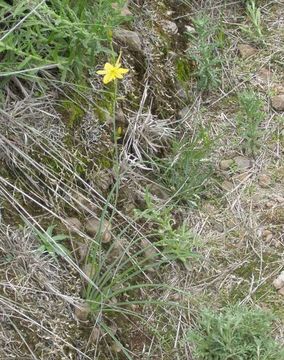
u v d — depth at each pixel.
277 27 4.70
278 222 3.75
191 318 3.36
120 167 3.61
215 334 3.08
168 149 3.89
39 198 3.26
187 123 4.12
